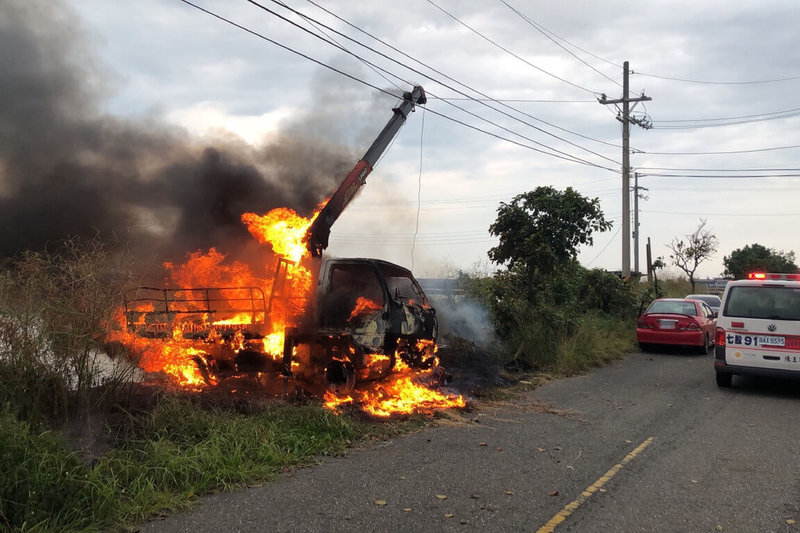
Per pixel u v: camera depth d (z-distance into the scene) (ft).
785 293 30.50
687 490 16.07
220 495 14.83
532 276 45.62
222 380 25.82
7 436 13.29
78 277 18.29
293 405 22.03
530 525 13.58
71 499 13.01
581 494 15.65
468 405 26.02
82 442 15.90
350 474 16.70
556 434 21.85
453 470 17.30
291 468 17.07
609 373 37.52
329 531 12.98
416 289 28.91
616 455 19.27
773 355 29.91
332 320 25.07
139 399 19.35
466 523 13.60
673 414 25.61
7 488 12.42
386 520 13.62
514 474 17.11
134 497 13.99
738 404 27.84
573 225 44.11
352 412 22.85
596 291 59.31
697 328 45.93
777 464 18.45
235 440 17.46
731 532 13.43
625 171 86.69
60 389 17.04
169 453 15.78
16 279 17.47
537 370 37.40
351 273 25.91
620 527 13.60
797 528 13.69
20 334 16.79
